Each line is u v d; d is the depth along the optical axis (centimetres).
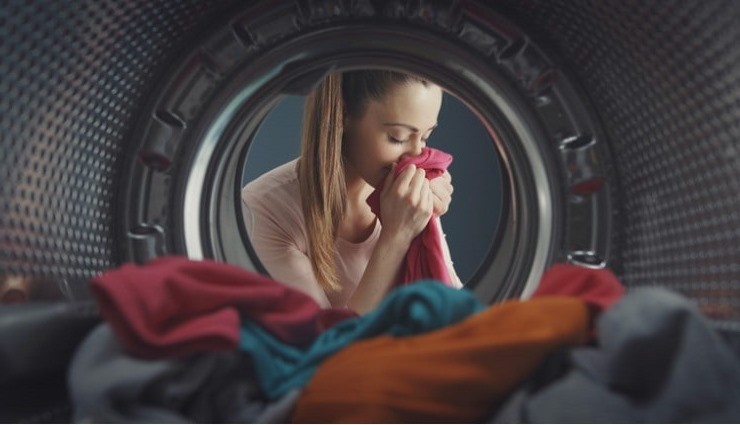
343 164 134
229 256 109
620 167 95
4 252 78
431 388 60
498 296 104
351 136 128
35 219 82
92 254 91
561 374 63
